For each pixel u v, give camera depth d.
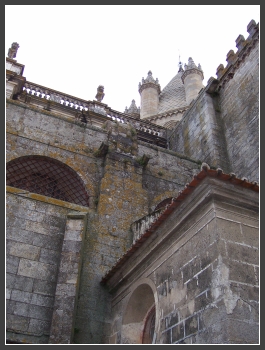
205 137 17.38
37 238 10.75
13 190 11.27
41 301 9.67
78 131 14.22
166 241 7.92
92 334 9.47
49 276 10.19
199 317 6.09
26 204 11.23
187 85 40.69
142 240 8.48
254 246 6.56
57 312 9.13
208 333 5.74
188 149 18.75
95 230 11.48
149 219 11.34
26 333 9.05
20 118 13.41
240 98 16.53
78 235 10.71
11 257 10.09
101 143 14.27
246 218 6.85
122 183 13.04
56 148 13.38
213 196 6.71
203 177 6.75
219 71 18.69
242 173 14.86
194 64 42.28
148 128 22.58
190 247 7.04
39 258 10.41
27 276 9.96
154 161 15.20
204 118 17.95
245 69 16.64
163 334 6.95
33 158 12.91
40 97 19.42
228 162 16.02
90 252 10.96
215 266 6.14
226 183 6.80
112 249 11.30
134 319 8.82
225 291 5.75
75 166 13.25
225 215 6.67
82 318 9.62
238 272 6.08
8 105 13.45
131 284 9.11
